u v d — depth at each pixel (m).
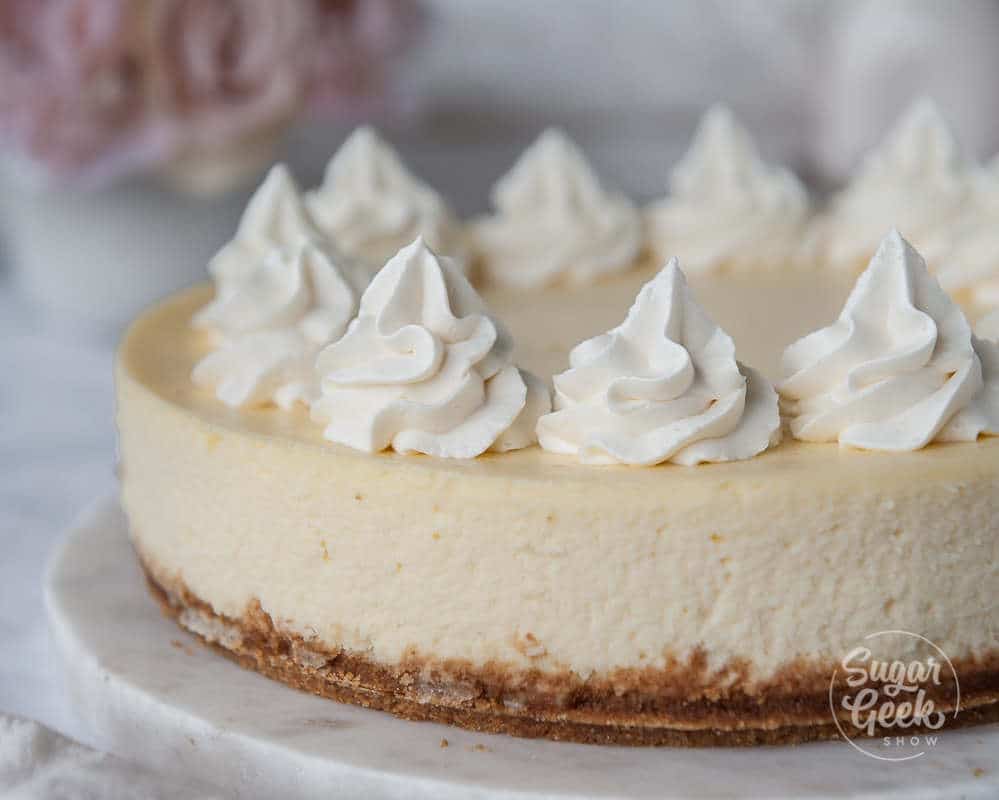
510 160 1.04
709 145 0.63
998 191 0.60
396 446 0.44
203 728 0.44
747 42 1.06
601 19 1.04
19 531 0.59
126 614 0.50
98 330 0.81
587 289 0.60
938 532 0.42
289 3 0.71
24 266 0.82
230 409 0.47
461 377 0.44
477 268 0.60
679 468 0.43
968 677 0.43
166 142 0.71
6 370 0.76
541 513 0.42
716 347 0.44
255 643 0.46
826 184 1.05
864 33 1.01
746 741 0.43
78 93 0.69
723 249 0.61
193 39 0.70
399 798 0.42
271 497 0.44
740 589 0.42
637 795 0.41
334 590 0.44
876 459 0.43
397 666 0.44
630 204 0.63
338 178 0.61
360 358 0.45
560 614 0.43
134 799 0.43
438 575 0.43
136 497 0.49
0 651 0.52
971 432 0.44
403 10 0.78
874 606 0.42
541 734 0.43
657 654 0.43
